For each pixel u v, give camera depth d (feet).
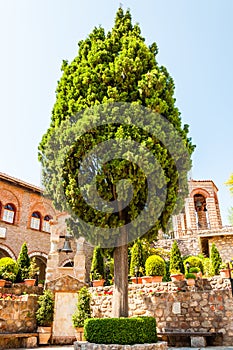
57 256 45.14
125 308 22.39
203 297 29.63
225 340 27.78
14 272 39.29
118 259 23.63
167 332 28.60
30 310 33.30
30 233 64.44
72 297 35.55
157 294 31.55
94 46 29.04
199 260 47.62
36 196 67.97
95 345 20.62
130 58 26.68
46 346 31.55
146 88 25.05
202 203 85.30
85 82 26.07
